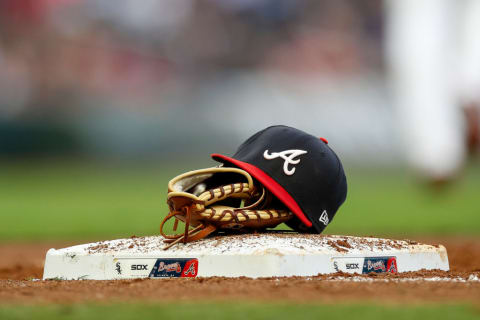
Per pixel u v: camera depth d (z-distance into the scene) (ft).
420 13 145.07
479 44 147.02
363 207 196.03
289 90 411.75
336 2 418.92
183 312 25.94
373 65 418.51
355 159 402.72
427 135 156.56
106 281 38.32
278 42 418.72
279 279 35.81
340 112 407.03
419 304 27.73
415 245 44.96
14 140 362.12
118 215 168.35
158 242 42.55
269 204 43.21
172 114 400.67
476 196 237.66
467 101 151.43
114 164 383.24
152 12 400.88
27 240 120.47
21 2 370.53
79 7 385.09
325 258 38.70
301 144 43.04
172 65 405.80
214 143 395.55
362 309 26.43
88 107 384.68
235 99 406.00
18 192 258.57
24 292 32.73
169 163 391.24
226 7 414.82
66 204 206.08
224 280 35.86
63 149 371.97
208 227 41.45
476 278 38.63
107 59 391.86
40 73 375.04
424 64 149.18
